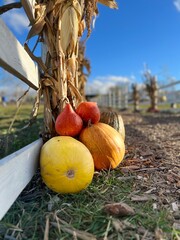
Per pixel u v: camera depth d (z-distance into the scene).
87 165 0.52
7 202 0.38
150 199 0.51
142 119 2.81
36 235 0.39
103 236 0.39
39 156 0.58
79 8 0.66
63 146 0.51
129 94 6.48
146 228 0.41
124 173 0.66
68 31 0.65
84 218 0.43
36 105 0.71
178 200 0.51
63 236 0.38
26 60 0.59
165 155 0.86
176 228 0.41
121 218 0.43
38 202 0.50
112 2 0.76
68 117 0.61
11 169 0.40
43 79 0.69
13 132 1.32
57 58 0.68
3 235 0.38
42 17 0.63
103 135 0.62
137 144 1.08
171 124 2.12
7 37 0.43
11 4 0.64
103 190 0.55
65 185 0.50
